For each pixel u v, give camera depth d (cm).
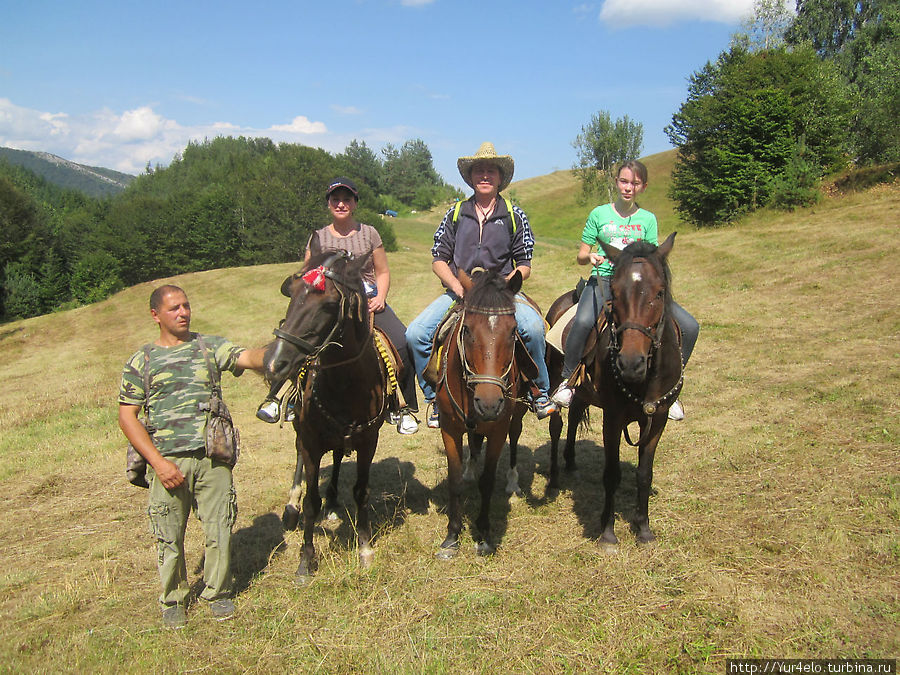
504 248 495
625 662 327
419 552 466
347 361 400
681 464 603
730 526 465
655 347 408
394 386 459
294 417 457
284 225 6288
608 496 455
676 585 393
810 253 1636
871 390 729
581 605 379
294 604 396
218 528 377
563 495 570
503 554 457
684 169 3388
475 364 391
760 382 841
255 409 994
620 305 407
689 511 499
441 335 461
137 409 364
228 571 389
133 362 364
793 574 393
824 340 1006
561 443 727
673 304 460
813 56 3147
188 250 6425
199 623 380
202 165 10456
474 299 400
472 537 490
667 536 462
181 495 365
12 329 2781
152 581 442
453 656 338
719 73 3544
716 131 3077
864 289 1277
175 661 344
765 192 2861
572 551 455
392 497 583
